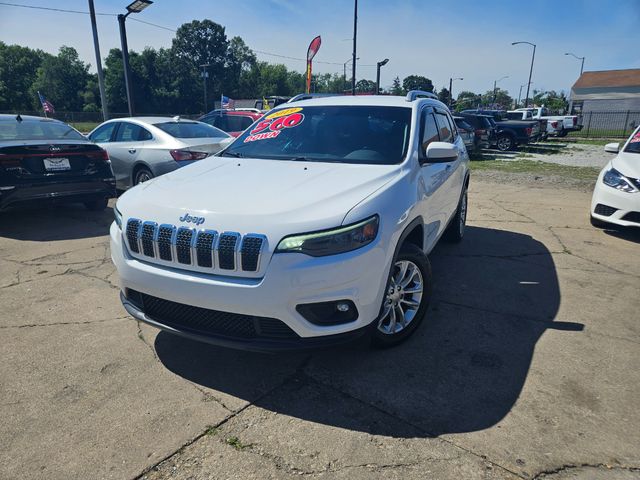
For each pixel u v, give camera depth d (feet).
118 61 251.60
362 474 7.17
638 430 8.14
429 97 15.89
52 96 269.23
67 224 22.08
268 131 13.91
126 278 9.52
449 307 13.11
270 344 8.42
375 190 9.65
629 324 12.16
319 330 8.54
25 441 7.84
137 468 7.29
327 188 9.59
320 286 8.30
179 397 9.05
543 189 32.96
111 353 10.61
